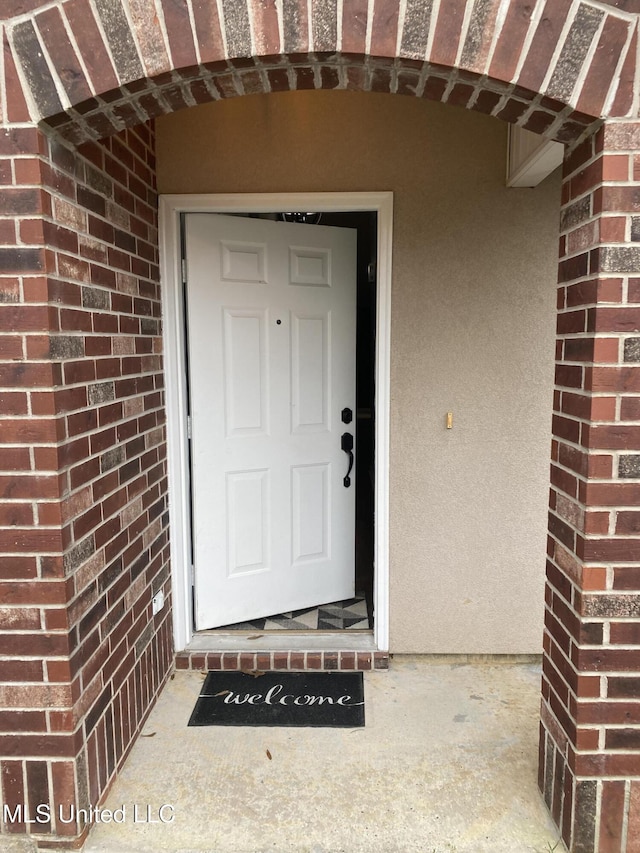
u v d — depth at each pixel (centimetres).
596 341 149
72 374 164
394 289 248
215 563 278
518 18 142
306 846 169
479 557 260
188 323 261
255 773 197
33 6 144
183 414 262
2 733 163
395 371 252
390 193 242
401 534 260
